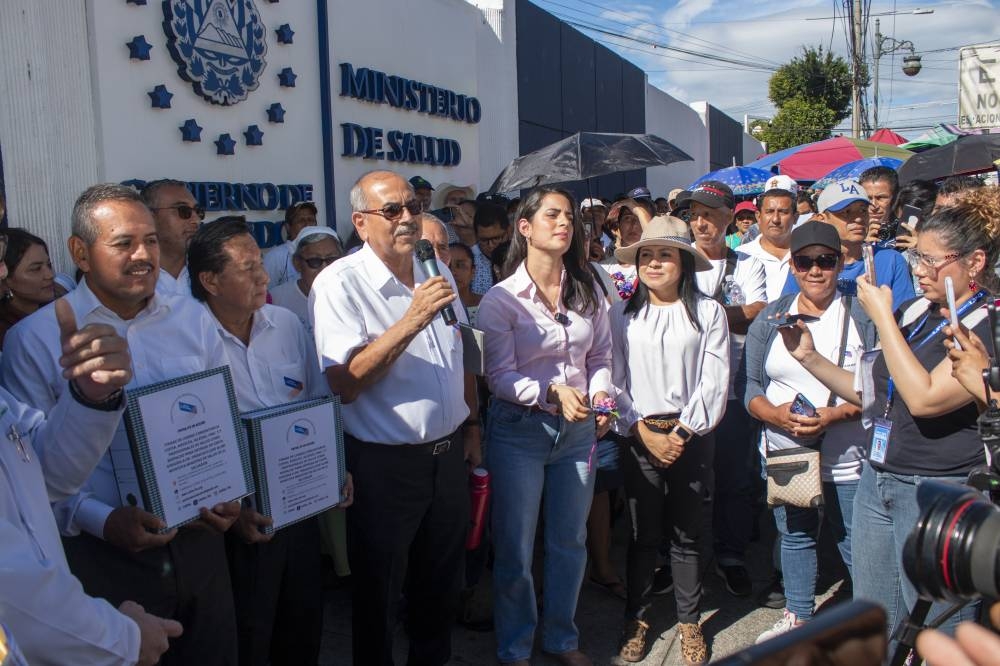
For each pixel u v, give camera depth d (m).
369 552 3.05
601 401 3.43
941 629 2.63
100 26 5.04
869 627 0.91
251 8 6.24
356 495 3.05
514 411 3.38
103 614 1.82
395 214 3.01
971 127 8.95
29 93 4.56
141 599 2.40
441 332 3.13
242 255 2.83
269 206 6.47
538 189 3.44
